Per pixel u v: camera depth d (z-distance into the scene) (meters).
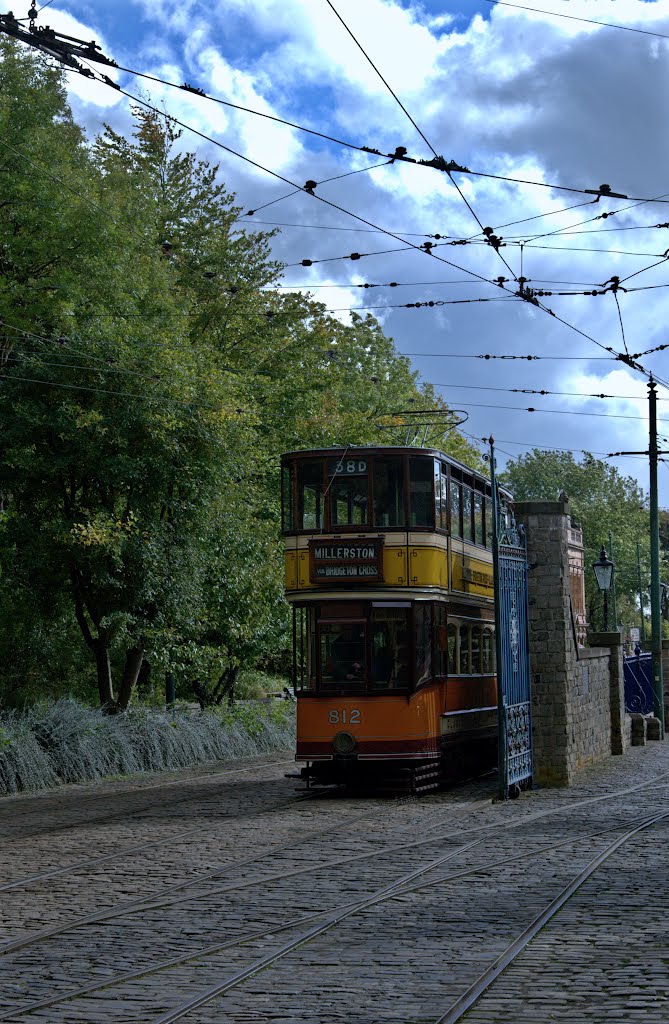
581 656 24.86
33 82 27.83
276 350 40.19
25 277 28.34
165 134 41.44
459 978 8.29
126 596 27.02
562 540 21.83
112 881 12.70
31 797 21.48
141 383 26.50
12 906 11.36
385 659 21.02
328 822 17.42
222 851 14.70
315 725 21.06
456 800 20.23
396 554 21.12
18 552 26.41
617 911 10.42
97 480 27.05
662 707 36.00
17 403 25.89
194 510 27.83
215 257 40.22
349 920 10.48
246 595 30.45
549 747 21.61
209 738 28.33
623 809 18.17
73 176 28.05
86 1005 7.84
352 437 39.66
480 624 24.84
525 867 13.05
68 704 25.67
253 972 8.67
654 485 37.03
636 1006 7.41
